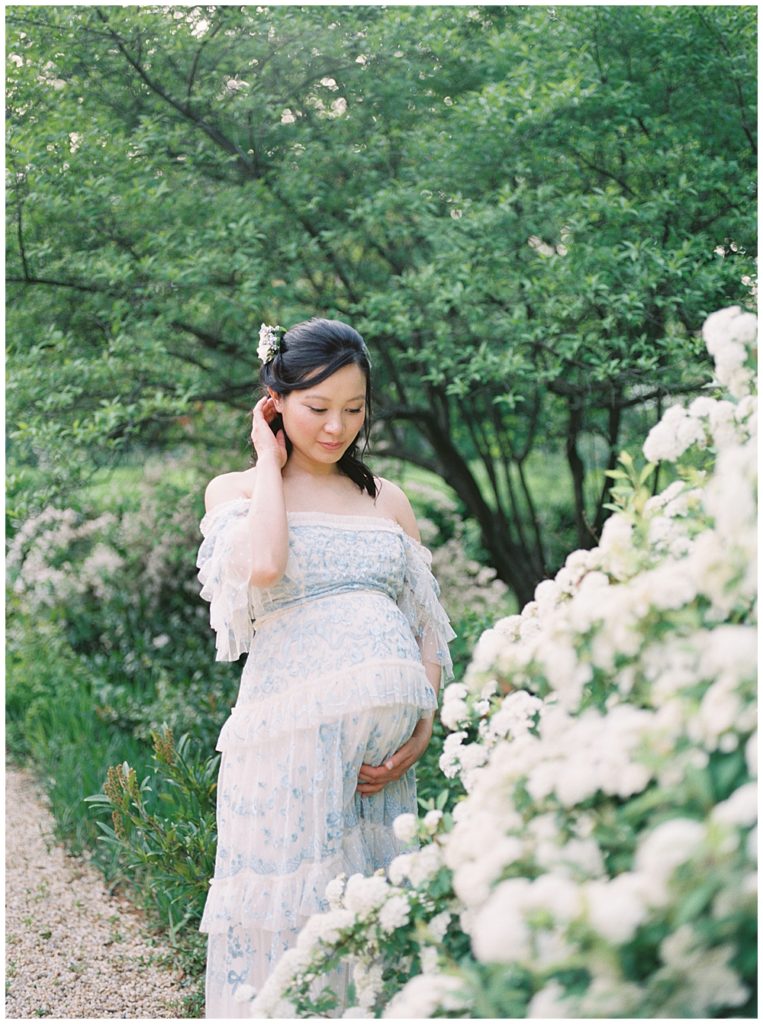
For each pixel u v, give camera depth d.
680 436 1.72
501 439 4.87
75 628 5.03
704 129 3.68
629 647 1.39
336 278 4.31
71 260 3.99
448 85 3.95
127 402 4.09
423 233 3.87
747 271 3.45
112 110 3.94
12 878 3.29
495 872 1.32
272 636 2.04
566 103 3.44
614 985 1.09
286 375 2.07
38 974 2.69
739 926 1.10
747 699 1.18
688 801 1.20
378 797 2.08
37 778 4.14
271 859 1.98
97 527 4.93
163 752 2.71
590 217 3.57
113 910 3.08
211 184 4.04
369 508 2.21
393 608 2.09
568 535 5.22
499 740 1.75
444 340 3.81
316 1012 1.63
